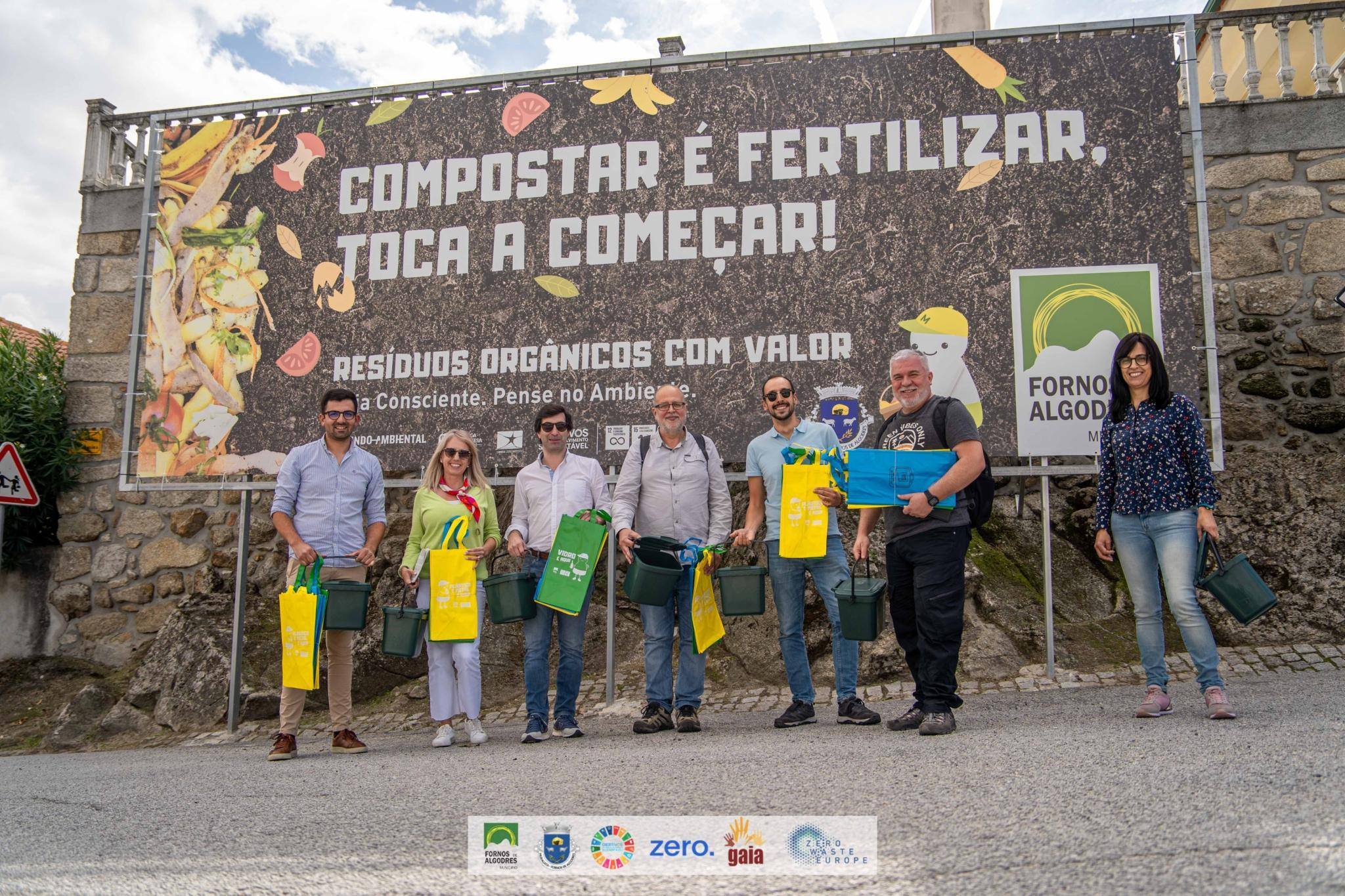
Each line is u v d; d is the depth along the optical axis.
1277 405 8.30
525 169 7.78
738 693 7.45
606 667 8.09
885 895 2.31
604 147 7.69
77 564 9.94
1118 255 6.93
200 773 5.23
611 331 7.48
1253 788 3.03
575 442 7.40
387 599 8.62
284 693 5.82
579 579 5.74
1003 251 7.05
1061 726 4.77
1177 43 7.14
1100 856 2.46
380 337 7.80
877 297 7.14
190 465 7.90
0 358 10.32
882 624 5.27
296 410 7.85
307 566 5.89
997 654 7.20
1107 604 7.72
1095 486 8.49
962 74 7.28
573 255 7.61
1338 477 7.84
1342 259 8.41
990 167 7.14
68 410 10.16
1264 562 7.54
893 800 3.18
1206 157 8.73
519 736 6.37
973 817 2.90
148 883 2.78
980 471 4.64
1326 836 2.48
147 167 8.33
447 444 6.25
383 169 8.00
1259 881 2.21
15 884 2.86
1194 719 4.74
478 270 7.73
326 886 2.64
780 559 5.72
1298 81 11.84
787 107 7.47
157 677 8.41
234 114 8.27
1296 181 8.58
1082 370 6.86
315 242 8.02
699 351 7.33
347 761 5.40
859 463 4.78
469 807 3.56
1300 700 5.27
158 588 9.78
